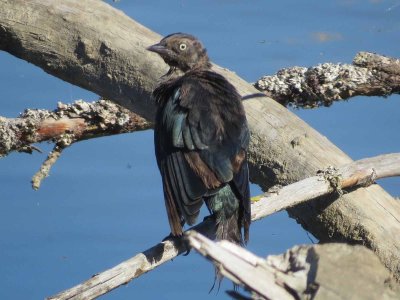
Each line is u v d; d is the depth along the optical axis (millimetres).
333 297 5594
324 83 12336
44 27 12133
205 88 10281
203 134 9719
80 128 12047
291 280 5648
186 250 9133
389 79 12344
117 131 12227
